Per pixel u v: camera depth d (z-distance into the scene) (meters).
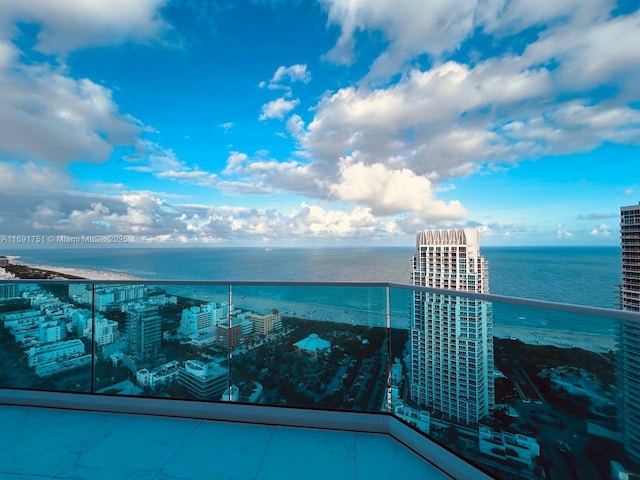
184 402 2.29
